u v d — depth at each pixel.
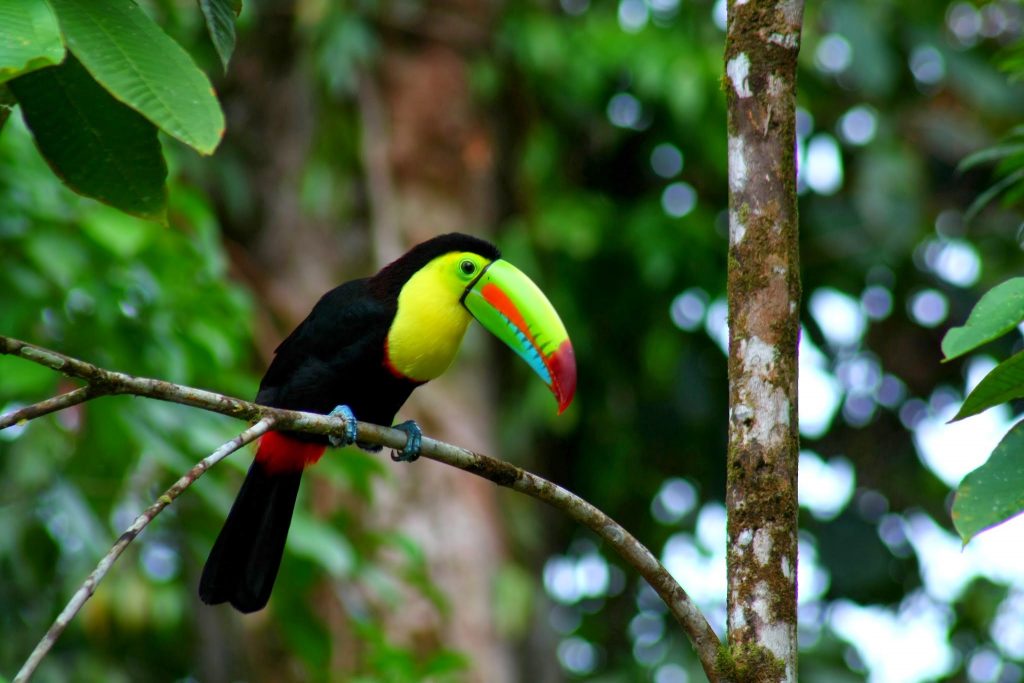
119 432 8.82
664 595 5.15
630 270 13.87
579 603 15.68
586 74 13.05
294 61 13.30
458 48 13.16
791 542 5.06
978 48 14.47
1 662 10.62
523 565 13.74
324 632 9.65
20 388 8.43
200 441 8.80
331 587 11.62
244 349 10.91
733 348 5.25
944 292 14.56
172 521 9.80
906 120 14.10
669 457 15.03
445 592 11.82
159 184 4.59
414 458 6.34
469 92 13.12
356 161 12.93
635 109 13.99
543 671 13.99
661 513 15.16
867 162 13.49
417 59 13.09
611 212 13.64
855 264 14.14
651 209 13.56
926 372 14.93
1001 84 13.72
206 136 3.89
